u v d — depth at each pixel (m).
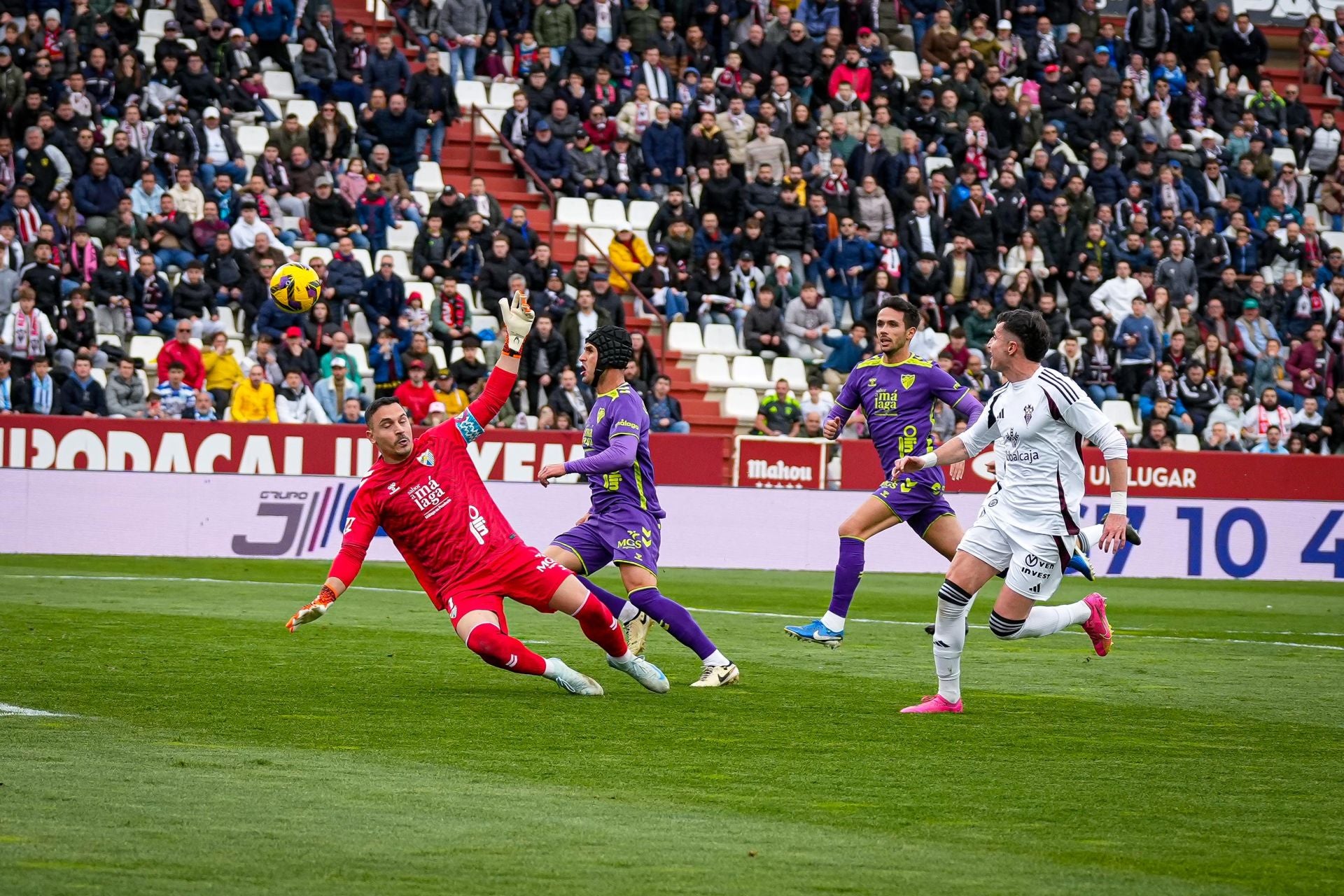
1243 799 13.43
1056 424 17.78
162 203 50.78
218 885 9.75
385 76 57.75
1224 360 59.19
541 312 50.84
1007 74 67.31
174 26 54.88
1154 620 34.81
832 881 10.26
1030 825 12.20
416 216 56.09
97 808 11.92
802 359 56.72
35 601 30.44
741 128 60.53
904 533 48.44
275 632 25.94
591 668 22.22
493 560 18.45
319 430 45.84
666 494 46.84
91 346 47.09
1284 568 49.88
